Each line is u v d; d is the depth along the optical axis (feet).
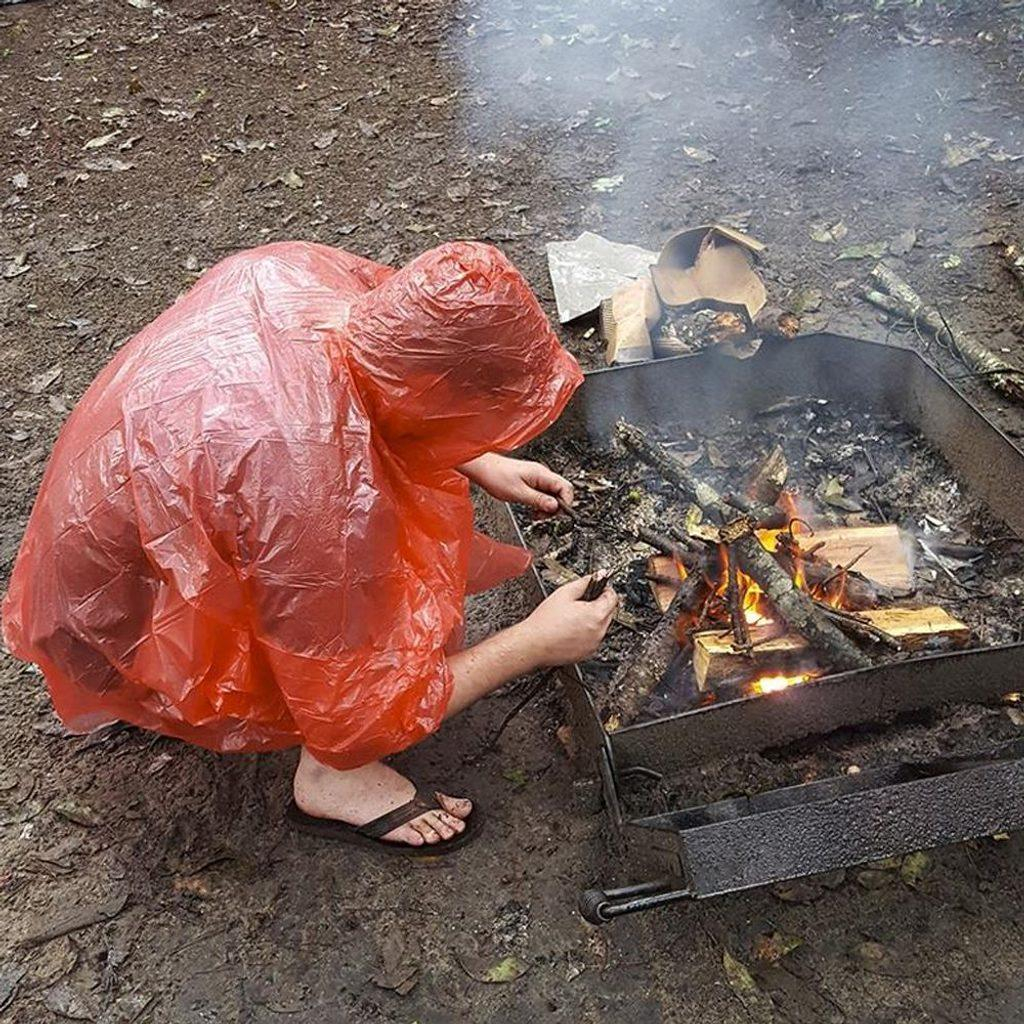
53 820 8.04
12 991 7.07
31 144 17.02
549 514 9.18
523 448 10.18
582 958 6.96
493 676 7.32
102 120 17.52
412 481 6.79
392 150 16.14
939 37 17.46
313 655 6.34
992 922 6.94
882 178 14.39
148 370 6.66
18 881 7.67
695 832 6.16
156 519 6.26
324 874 7.53
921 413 9.96
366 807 7.53
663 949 6.95
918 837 6.26
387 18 19.92
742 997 6.68
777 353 10.22
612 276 12.62
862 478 9.80
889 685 7.40
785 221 13.80
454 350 6.06
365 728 6.53
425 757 8.19
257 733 7.15
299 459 6.13
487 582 8.50
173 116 17.47
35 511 7.18
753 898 7.14
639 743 7.16
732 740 7.41
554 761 8.07
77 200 15.67
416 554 6.86
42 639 7.01
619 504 9.77
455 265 6.12
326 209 15.01
